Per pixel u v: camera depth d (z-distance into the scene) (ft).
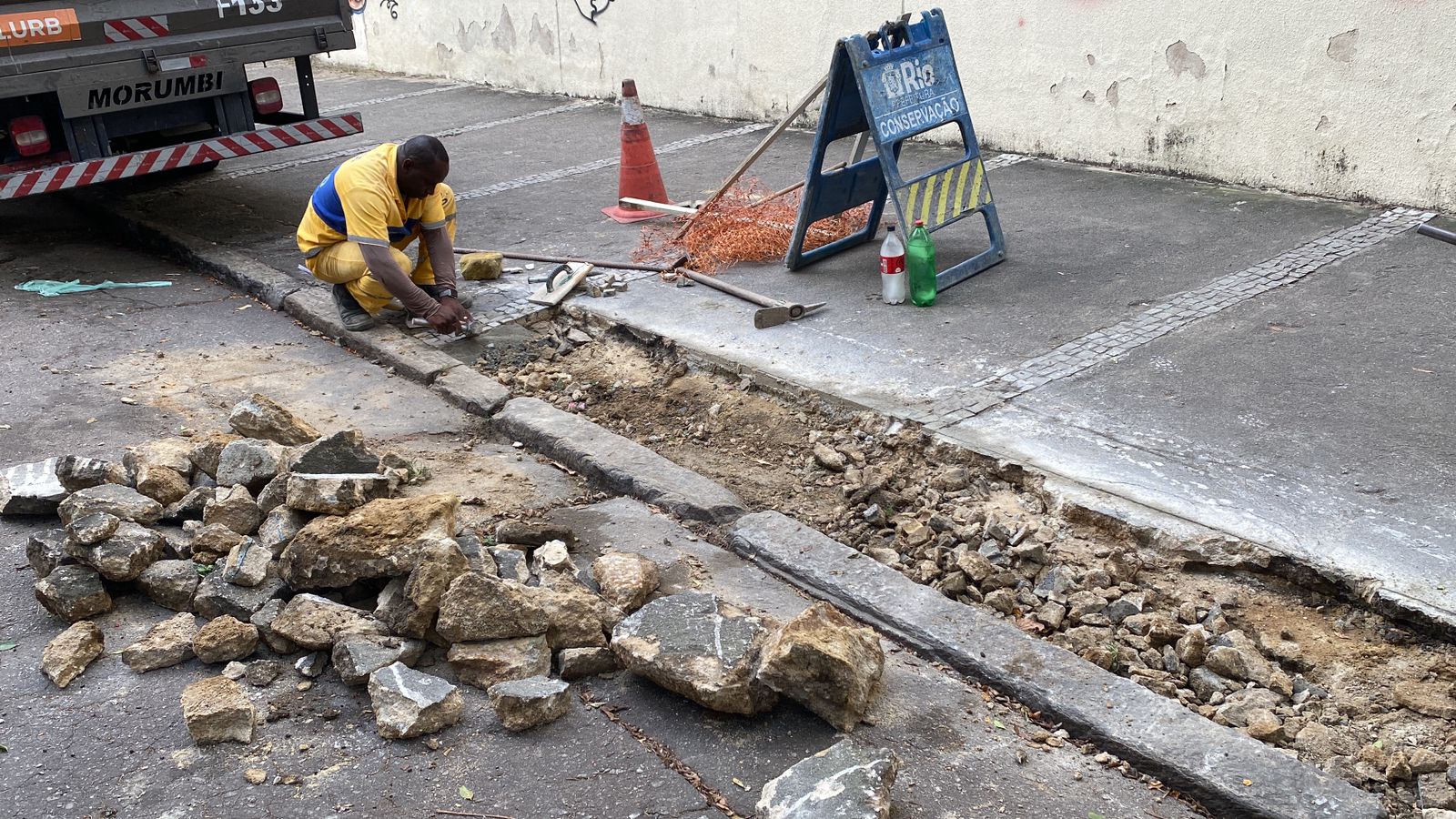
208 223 26.50
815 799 8.54
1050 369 15.90
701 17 34.04
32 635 11.49
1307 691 10.36
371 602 11.59
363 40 50.26
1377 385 14.69
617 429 16.58
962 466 13.94
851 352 17.07
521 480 14.65
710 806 9.02
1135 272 19.24
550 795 9.19
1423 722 9.89
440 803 9.14
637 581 11.64
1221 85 23.07
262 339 19.89
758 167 28.30
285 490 12.64
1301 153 22.26
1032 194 24.17
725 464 15.28
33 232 27.55
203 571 12.01
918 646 11.06
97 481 13.47
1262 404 14.46
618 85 38.17
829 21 30.27
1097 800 9.11
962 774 9.37
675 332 18.43
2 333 20.15
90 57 23.04
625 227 24.38
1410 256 18.80
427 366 17.87
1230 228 20.93
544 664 10.67
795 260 20.71
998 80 27.27
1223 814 8.97
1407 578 10.90
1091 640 11.22
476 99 41.57
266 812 9.07
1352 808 8.68
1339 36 21.04
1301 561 11.28
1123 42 24.44
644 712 10.20
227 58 24.89
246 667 10.82
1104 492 12.76
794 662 9.68
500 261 21.43
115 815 9.04
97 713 10.31
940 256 20.83
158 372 18.28
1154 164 24.81
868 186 21.06
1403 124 20.63
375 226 18.04
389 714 9.93
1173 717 9.75
